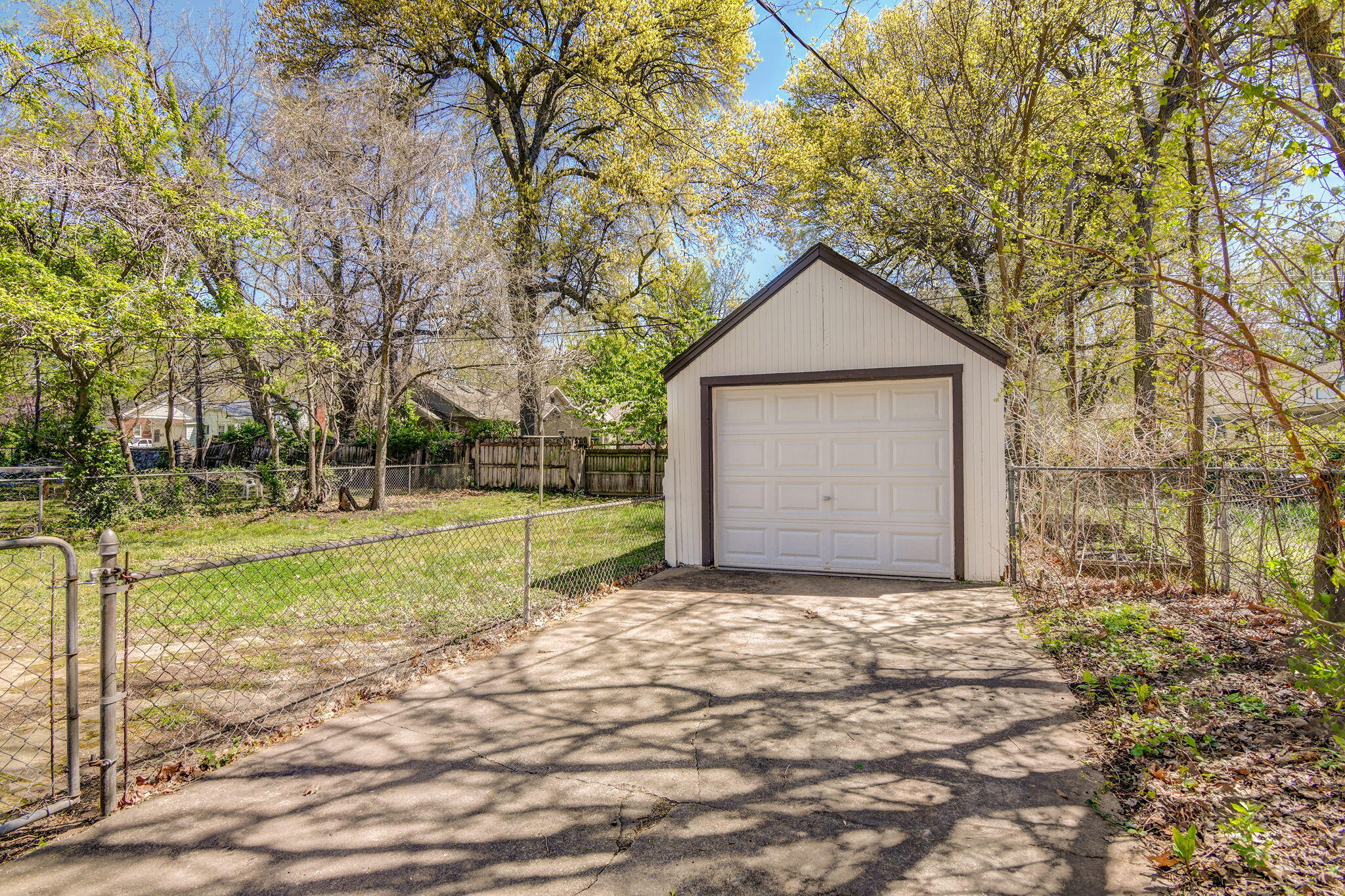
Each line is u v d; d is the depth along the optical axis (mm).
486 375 18906
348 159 15000
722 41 21156
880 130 16375
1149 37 4934
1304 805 2729
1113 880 2363
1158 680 4238
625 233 23844
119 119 12305
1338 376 3855
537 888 2389
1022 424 8727
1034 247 8016
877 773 3223
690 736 3678
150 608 6543
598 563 8953
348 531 12516
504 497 19688
